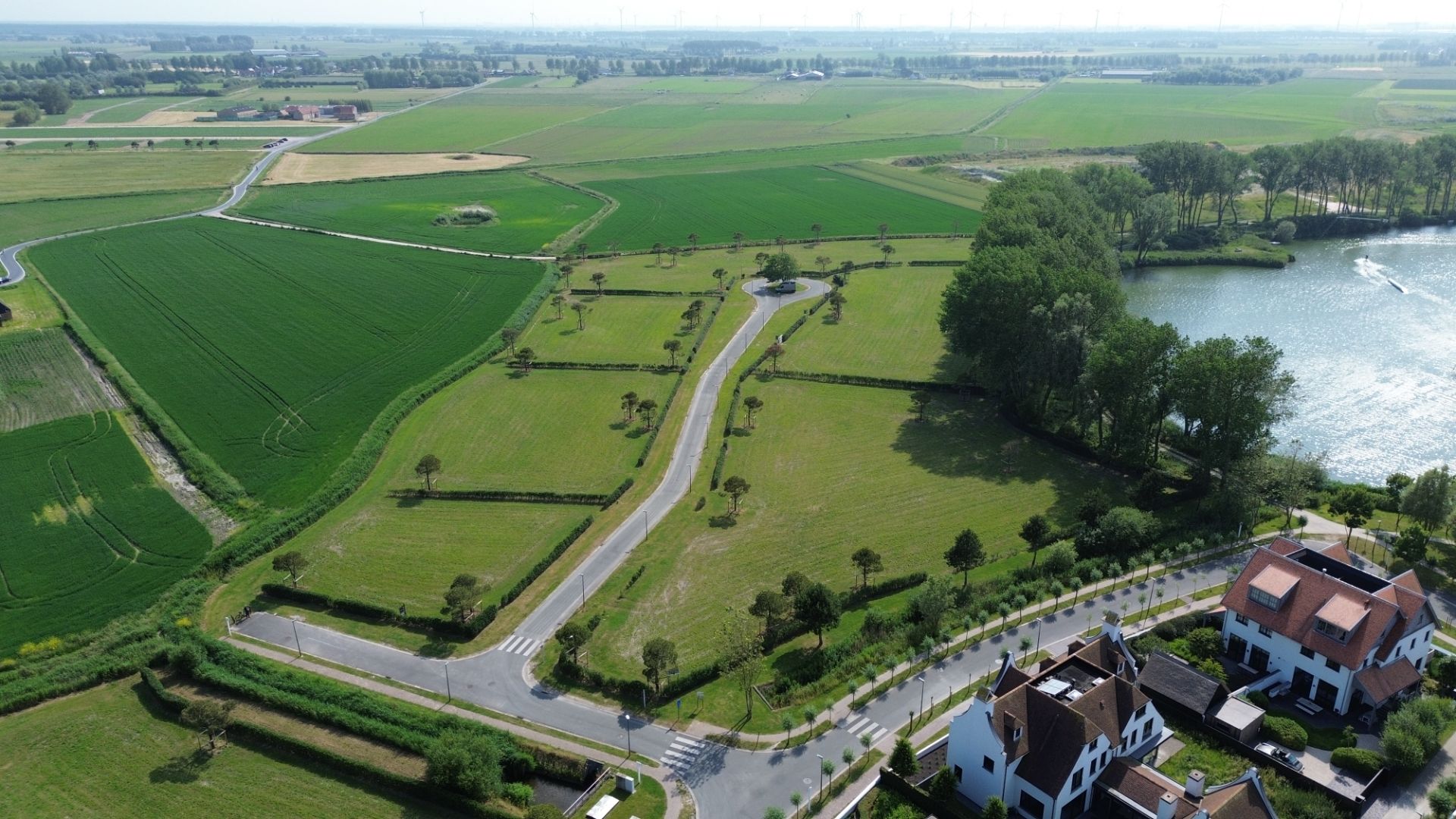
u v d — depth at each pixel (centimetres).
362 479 15925
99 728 10419
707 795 9319
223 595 12875
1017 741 8975
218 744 10169
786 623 11950
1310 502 14575
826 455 16750
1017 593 12319
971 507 14962
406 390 19138
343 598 12575
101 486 15425
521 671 11231
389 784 9500
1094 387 16262
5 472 15825
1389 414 17688
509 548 13862
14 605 12512
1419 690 10550
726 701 10675
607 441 17225
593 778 9619
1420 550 12544
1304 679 10588
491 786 9306
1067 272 18462
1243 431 14375
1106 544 13312
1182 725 10194
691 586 12875
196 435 17075
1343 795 8938
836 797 9288
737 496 14975
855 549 13738
